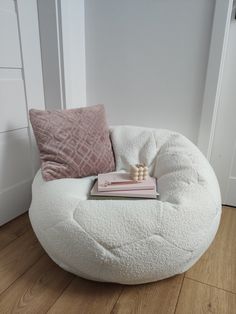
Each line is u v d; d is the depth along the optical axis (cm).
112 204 86
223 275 98
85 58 151
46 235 88
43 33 129
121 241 78
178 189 95
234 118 136
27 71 126
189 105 137
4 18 110
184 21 125
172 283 94
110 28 140
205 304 85
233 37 124
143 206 85
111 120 158
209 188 96
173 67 134
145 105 146
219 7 114
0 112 116
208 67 125
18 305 83
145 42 135
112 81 149
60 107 140
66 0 125
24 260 104
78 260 82
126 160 125
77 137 115
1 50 112
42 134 112
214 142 144
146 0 128
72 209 86
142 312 82
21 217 136
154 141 126
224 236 123
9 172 126
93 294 88
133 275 81
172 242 81
